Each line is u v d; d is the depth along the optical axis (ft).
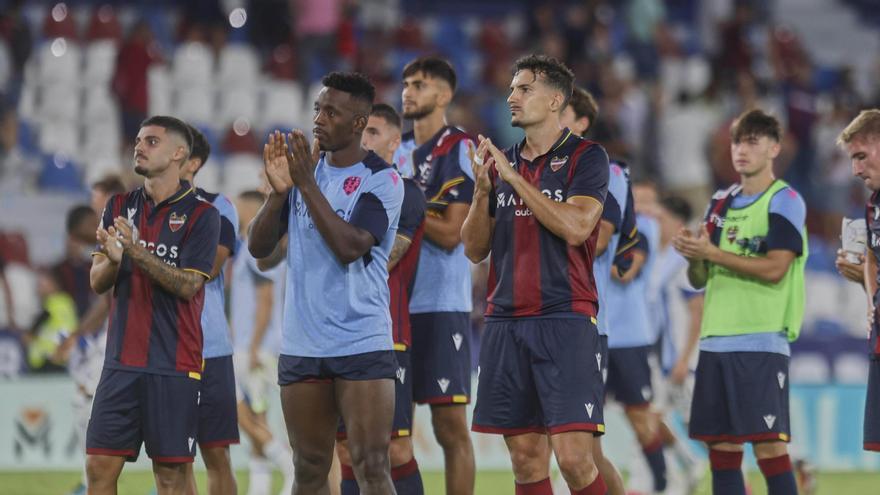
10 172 188.75
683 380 108.17
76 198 189.37
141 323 71.10
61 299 136.46
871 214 76.23
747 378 83.10
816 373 150.71
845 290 175.73
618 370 101.60
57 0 231.91
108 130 202.69
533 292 70.44
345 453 79.00
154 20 229.45
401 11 258.98
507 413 71.61
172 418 71.31
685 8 265.95
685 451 108.99
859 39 266.77
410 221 74.08
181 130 73.92
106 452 70.28
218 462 83.05
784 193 84.38
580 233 68.03
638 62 228.43
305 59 215.31
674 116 197.26
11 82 202.18
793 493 83.56
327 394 66.95
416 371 83.30
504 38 228.63
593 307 71.26
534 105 71.00
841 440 134.92
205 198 82.64
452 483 83.56
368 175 66.74
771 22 264.93
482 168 70.64
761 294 83.61
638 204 103.76
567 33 216.13
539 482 72.69
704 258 82.53
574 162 70.54
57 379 127.65
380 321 66.74
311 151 66.13
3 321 149.38
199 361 73.26
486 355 72.54
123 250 71.72
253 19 215.92
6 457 126.62
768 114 85.81
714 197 88.43
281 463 101.45
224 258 81.71
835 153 209.15
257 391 102.27
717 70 217.15
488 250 73.36
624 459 132.05
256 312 102.32
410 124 123.85
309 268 66.33
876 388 75.72
